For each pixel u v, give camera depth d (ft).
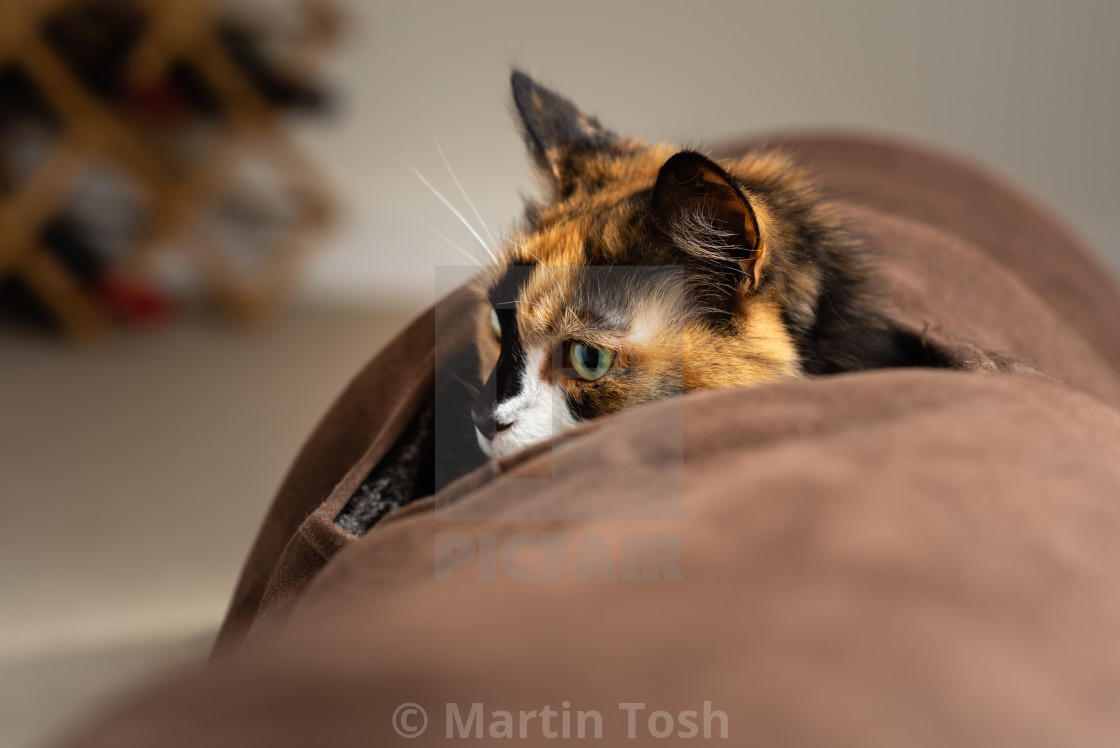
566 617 1.10
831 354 2.21
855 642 1.04
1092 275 2.88
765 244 2.15
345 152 7.33
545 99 2.68
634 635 1.06
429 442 2.14
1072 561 1.26
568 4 7.27
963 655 1.05
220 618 3.28
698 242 2.19
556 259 2.30
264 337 6.53
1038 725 1.00
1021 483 1.41
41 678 3.02
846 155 3.04
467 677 0.99
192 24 5.65
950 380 1.69
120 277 6.46
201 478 4.42
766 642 1.03
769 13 7.33
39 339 6.27
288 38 6.56
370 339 6.53
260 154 6.83
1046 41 7.25
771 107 7.48
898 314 2.22
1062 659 1.10
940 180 2.98
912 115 7.43
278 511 2.28
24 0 5.18
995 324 2.31
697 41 7.37
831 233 2.29
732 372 2.18
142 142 6.16
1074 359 2.39
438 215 7.36
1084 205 7.49
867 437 1.51
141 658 3.10
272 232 7.38
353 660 1.03
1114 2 7.18
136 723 1.01
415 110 7.28
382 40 7.20
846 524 1.22
